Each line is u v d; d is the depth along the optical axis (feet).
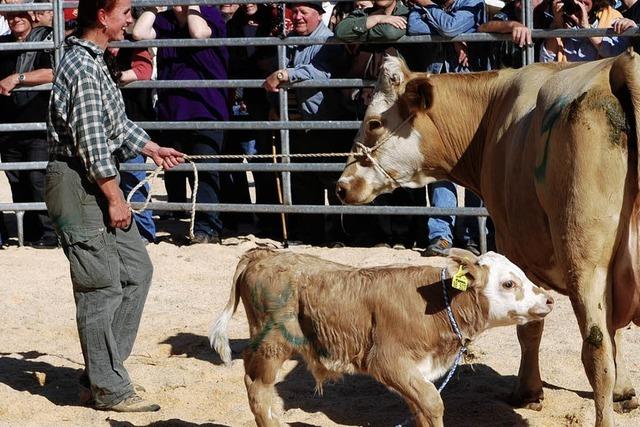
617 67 26.37
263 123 54.60
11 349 39.50
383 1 52.85
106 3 31.91
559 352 37.88
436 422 27.58
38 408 33.35
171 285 48.39
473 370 36.32
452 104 35.14
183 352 39.22
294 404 33.65
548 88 29.07
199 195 56.59
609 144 26.27
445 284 27.89
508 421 32.01
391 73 35.42
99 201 32.50
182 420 32.17
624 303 26.96
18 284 48.52
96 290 32.89
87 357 33.01
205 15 56.34
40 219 58.23
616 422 31.55
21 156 58.85
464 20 51.01
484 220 52.54
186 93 56.59
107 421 32.27
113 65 33.88
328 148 55.57
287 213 56.08
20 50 57.00
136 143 33.55
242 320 43.34
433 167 36.04
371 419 32.12
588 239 26.58
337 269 29.04
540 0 52.85
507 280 27.68
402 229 55.42
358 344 28.40
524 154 30.17
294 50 55.36
